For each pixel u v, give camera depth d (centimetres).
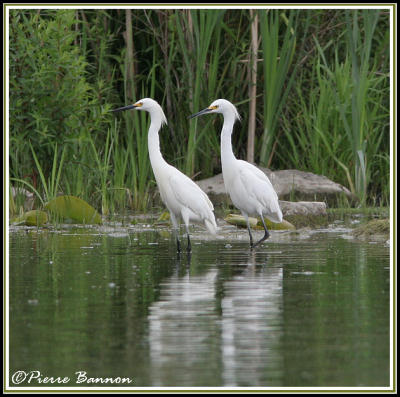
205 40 1981
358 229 1520
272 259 1191
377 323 775
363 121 2019
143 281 1001
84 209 1686
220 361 664
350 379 623
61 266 1125
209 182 2077
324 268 1095
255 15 2047
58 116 1845
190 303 866
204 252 1285
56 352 689
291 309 834
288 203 1723
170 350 693
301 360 665
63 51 1845
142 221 1758
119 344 711
